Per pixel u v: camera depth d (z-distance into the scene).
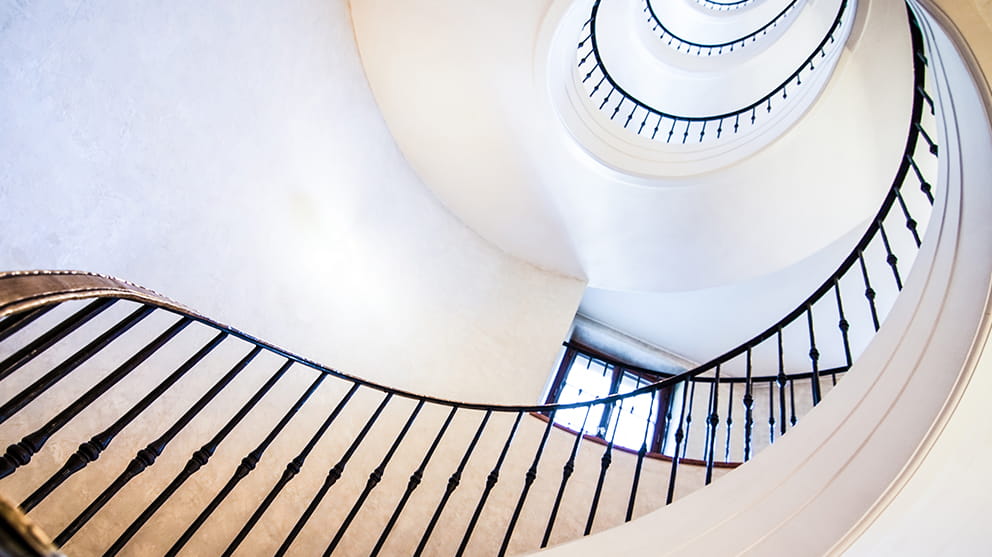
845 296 5.35
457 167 4.91
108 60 2.57
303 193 3.87
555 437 4.29
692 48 5.78
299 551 3.38
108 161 2.68
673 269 5.19
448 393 4.50
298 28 3.59
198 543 3.07
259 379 3.50
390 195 4.75
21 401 1.34
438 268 5.07
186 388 3.14
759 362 6.17
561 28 3.96
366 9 4.04
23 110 2.33
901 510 1.41
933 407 1.43
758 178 4.33
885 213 2.42
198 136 3.08
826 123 3.98
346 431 3.88
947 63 1.69
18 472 2.56
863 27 3.69
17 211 2.39
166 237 3.00
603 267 5.45
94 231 2.67
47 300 1.07
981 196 1.54
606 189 4.67
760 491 1.69
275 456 3.49
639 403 6.04
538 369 5.04
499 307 5.26
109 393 2.83
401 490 3.86
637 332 6.55
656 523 1.80
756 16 5.75
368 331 4.30
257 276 3.54
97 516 2.79
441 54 4.10
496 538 3.76
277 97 3.55
